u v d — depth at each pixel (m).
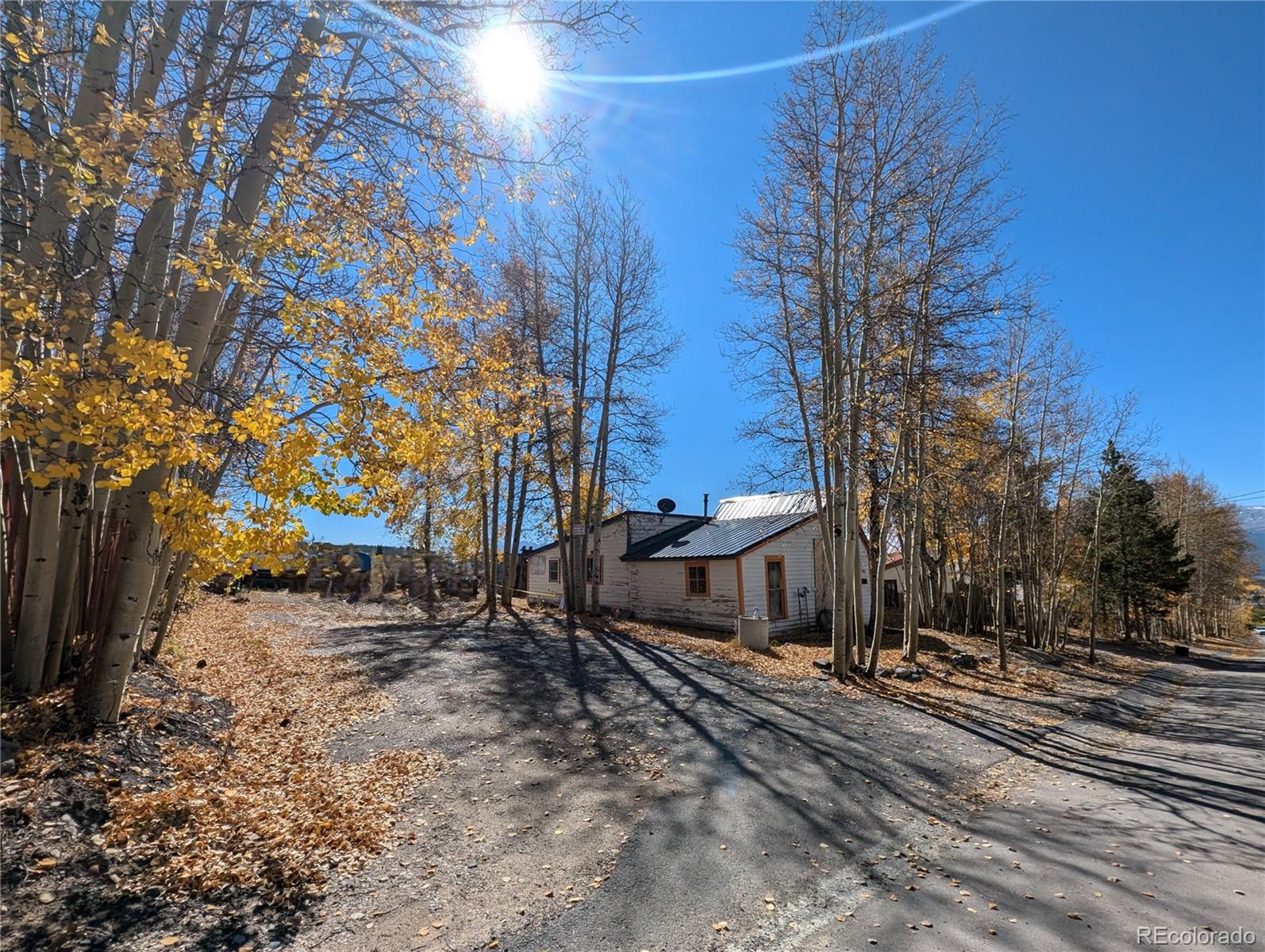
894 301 13.41
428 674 10.71
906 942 3.65
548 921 3.73
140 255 5.28
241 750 6.18
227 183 4.86
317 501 4.57
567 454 23.27
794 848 4.93
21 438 3.54
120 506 5.50
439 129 5.84
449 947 3.42
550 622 18.89
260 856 4.14
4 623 5.48
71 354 4.24
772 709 9.80
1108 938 3.74
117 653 5.40
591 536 25.86
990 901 4.20
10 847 3.55
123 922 3.32
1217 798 6.82
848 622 15.57
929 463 15.48
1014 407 19.38
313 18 5.82
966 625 25.45
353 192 5.44
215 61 5.05
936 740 8.81
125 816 4.20
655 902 4.00
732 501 27.73
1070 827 5.75
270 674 9.98
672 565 22.50
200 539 4.18
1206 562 47.84
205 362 6.71
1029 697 13.45
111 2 4.62
